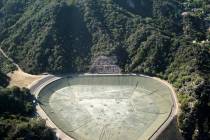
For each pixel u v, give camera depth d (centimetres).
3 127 19388
